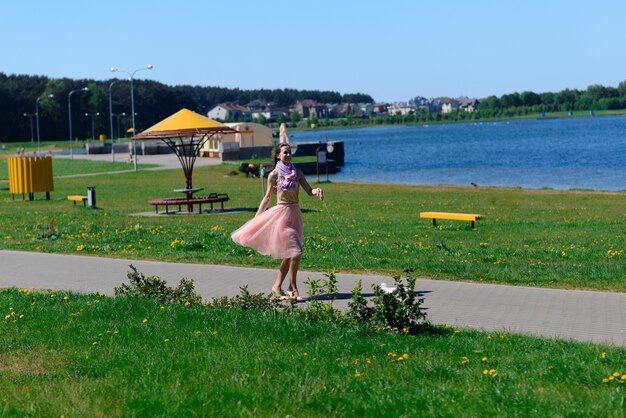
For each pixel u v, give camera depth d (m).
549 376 6.31
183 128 26.39
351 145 140.12
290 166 10.69
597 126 181.50
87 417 5.66
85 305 9.66
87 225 20.91
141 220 23.67
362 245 15.97
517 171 60.81
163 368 6.85
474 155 90.00
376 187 43.44
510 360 6.87
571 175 54.84
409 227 20.73
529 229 20.08
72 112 170.38
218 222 22.80
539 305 9.66
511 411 5.46
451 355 7.17
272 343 7.74
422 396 5.83
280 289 10.75
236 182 48.41
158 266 13.45
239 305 9.37
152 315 9.05
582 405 5.56
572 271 11.95
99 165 70.69
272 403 5.83
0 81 172.38
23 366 7.15
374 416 5.52
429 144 131.88
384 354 7.23
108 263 13.95
